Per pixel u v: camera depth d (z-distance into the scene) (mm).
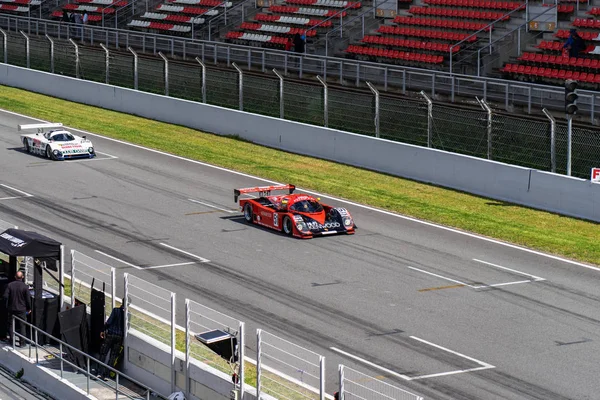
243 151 97188
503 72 108188
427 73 96625
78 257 53469
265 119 99250
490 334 51000
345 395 38531
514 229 71750
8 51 132500
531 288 58719
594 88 100500
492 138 82812
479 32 115938
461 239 69375
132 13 155000
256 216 72500
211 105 105062
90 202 78312
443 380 45062
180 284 58781
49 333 53625
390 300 56156
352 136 91312
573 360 47594
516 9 112000
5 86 129500
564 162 79875
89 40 140125
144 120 111000
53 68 125625
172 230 70750
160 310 47781
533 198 77562
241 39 134625
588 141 80812
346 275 60719
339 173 88812
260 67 117188
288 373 41906
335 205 78688
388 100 91188
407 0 128250
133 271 61219
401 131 89938
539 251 66688
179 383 45812
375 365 46781
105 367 49156
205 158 94625
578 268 62969
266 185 84875
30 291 55656
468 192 82125
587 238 69562
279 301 55906
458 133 85562
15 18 142375
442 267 62688
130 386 48219
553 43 108312
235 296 56688
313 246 67000
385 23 126938
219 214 75500
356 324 52281
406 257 64812
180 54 128375
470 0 121500
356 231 71125
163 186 84000
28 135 96812
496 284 59375
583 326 52406
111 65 118688
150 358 47562
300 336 50500
